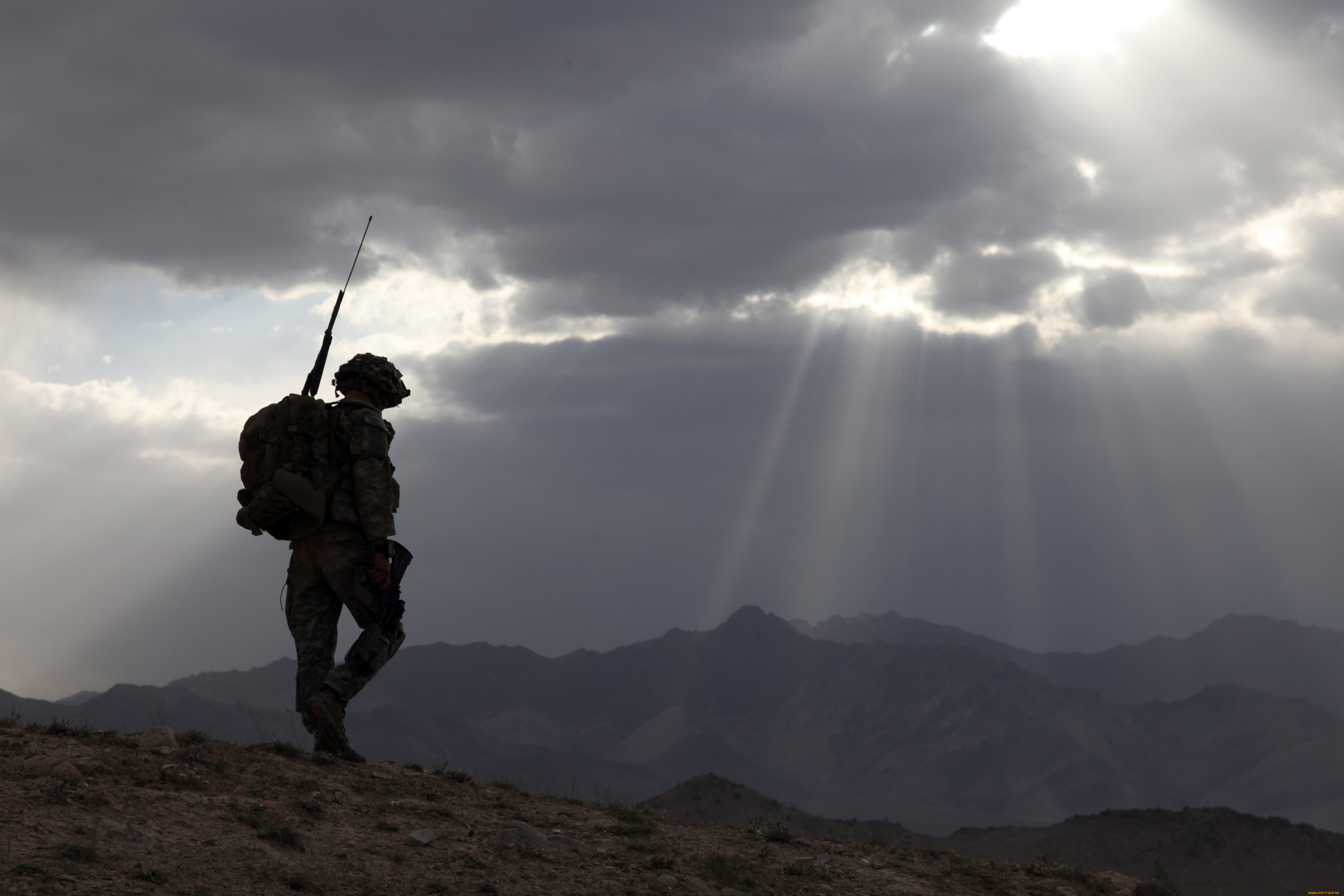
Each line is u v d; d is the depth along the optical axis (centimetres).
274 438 837
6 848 512
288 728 864
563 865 687
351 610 855
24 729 758
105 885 496
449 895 585
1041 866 946
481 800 825
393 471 881
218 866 551
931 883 829
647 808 958
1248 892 11562
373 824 691
